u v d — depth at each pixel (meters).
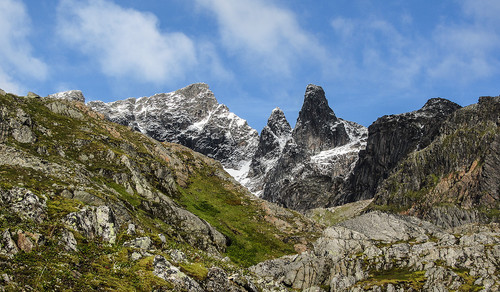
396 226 131.88
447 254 107.81
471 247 107.31
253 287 78.94
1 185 78.69
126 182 127.56
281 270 118.94
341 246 124.50
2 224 67.56
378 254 116.56
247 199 180.25
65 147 131.75
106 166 130.25
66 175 102.56
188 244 115.62
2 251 61.22
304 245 149.50
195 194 168.00
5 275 55.88
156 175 154.88
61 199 86.44
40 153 117.56
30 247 65.12
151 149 176.62
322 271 114.75
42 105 156.25
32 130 130.88
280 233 156.25
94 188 104.38
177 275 71.50
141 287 65.62
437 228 132.00
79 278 62.62
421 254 111.75
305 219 176.38
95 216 83.31
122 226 88.25
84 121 162.62
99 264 69.25
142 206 120.25
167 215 125.31
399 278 103.44
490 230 123.06
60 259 65.75
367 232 130.38
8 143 114.50
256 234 150.62
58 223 75.31
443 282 99.00
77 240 74.12
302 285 113.00
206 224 134.00
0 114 122.12
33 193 80.31
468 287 96.00
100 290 61.28
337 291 105.12
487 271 99.62
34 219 74.62
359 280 108.31
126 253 75.88
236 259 130.00
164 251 83.75
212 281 74.88
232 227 149.88
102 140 149.62
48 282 58.47
